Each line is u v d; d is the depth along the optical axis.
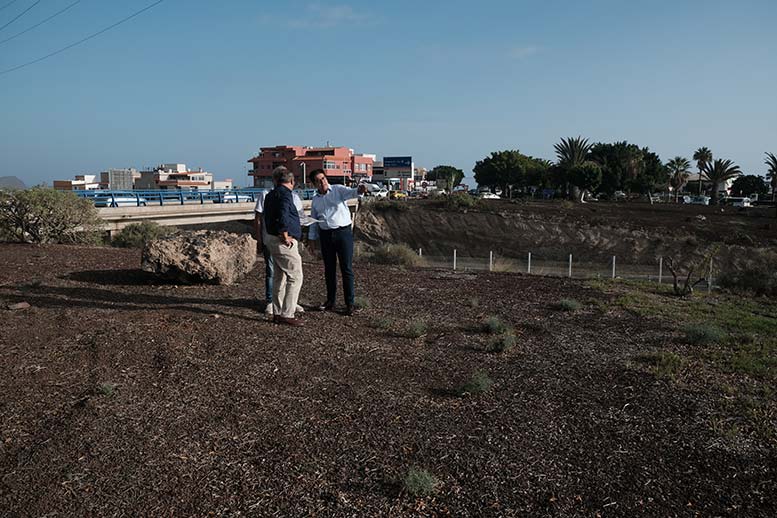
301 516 2.89
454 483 3.21
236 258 8.83
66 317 6.31
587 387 4.71
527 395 4.52
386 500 3.04
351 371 4.98
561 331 6.56
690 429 3.93
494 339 6.05
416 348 5.72
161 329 5.97
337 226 6.91
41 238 13.79
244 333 5.97
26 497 3.00
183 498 3.02
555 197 86.06
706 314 7.61
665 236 44.75
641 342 6.10
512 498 3.08
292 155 102.00
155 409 4.10
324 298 8.11
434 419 4.05
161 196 32.28
